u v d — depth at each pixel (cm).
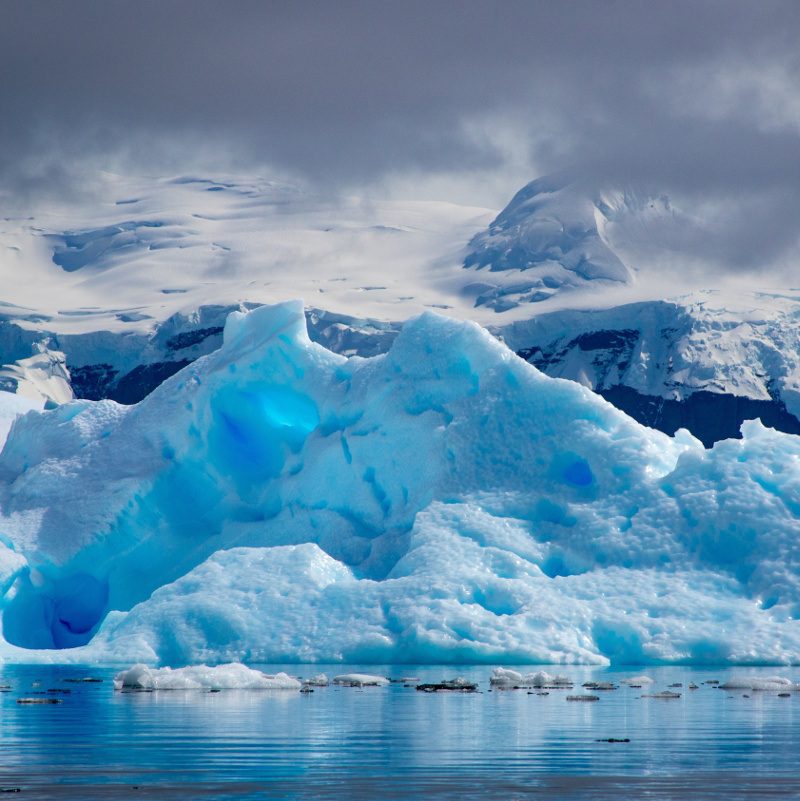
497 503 9338
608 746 3466
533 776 2894
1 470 11575
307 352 10981
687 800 2550
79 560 10400
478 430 9800
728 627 8012
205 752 3334
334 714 4447
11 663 8231
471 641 7862
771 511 8700
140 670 5825
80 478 10881
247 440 11200
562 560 8894
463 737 3678
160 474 10781
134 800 2556
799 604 8144
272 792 2658
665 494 9050
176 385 11319
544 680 6050
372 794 2630
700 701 5088
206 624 8319
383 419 10169
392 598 8306
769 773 2944
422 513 9244
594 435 9512
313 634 8175
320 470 10300
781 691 5706
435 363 10275
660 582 8462
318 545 9875
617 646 8031
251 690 5734
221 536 10494
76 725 4053
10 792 2664
